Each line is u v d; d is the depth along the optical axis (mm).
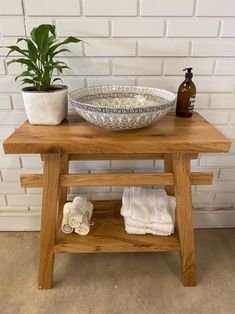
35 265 1066
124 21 924
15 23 915
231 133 1121
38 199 1216
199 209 1264
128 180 822
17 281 993
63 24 921
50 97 785
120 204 1134
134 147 724
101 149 727
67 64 976
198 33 953
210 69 1010
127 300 919
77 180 817
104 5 899
